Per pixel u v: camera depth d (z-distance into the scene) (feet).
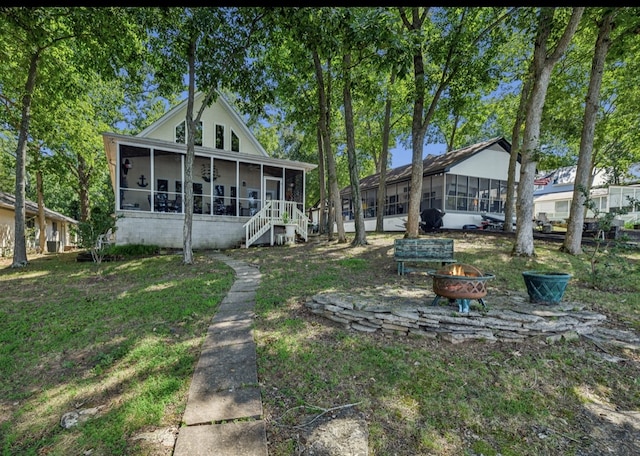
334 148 58.95
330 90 36.86
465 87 29.25
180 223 38.22
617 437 7.04
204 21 22.90
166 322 13.10
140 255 32.40
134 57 26.86
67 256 39.88
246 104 31.01
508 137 65.51
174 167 45.50
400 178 56.59
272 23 21.86
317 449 6.38
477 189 52.47
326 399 8.07
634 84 33.35
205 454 6.13
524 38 30.45
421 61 29.60
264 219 40.47
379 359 10.00
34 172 50.08
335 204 36.73
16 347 11.13
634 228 43.21
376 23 17.46
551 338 11.32
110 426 7.04
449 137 67.97
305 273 21.59
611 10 21.31
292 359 9.98
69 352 10.75
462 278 11.75
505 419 7.55
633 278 18.47
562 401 8.27
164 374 9.12
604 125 38.63
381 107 46.01
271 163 45.68
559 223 54.24
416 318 11.75
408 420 7.38
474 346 11.00
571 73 35.68
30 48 26.53
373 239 37.65
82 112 37.50
